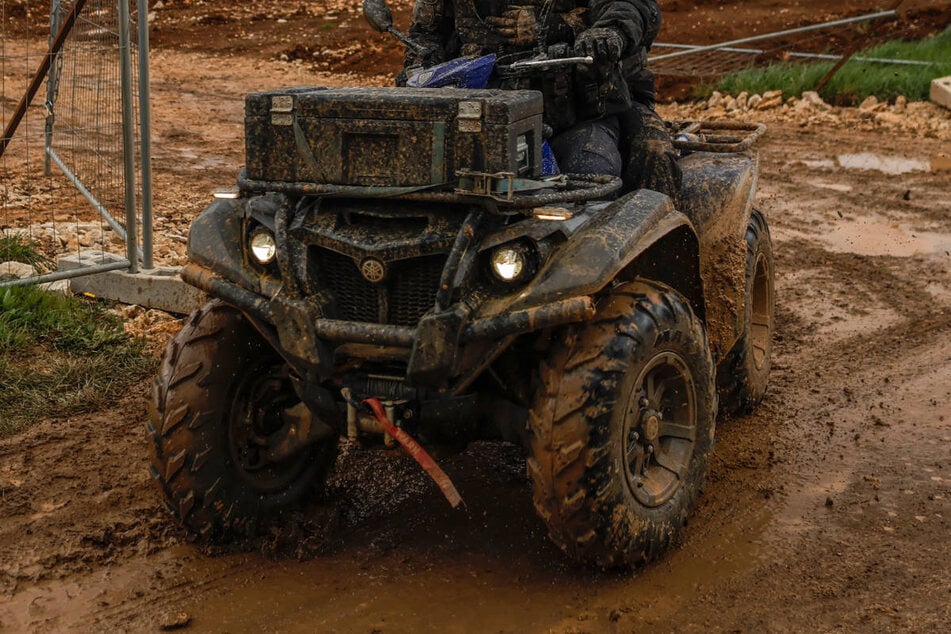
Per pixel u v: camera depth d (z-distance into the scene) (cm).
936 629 580
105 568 645
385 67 3067
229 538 672
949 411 902
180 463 639
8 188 1514
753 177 830
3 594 615
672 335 623
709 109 2467
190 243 644
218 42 3350
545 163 679
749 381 870
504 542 679
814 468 794
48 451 801
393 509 725
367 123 585
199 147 1988
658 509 639
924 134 2205
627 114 800
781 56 2809
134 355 969
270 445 679
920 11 3097
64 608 602
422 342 570
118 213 1389
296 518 693
